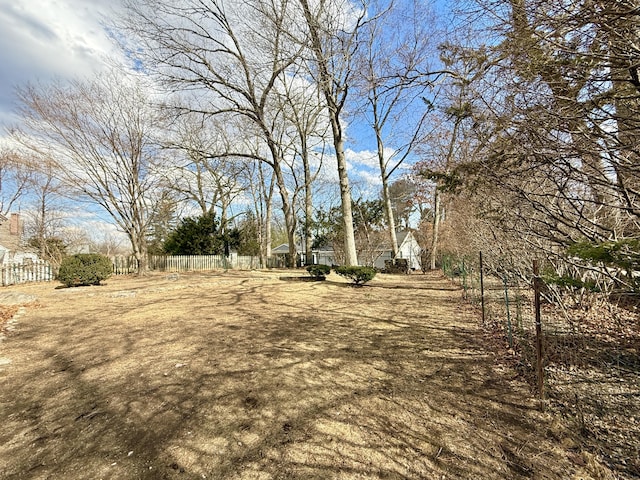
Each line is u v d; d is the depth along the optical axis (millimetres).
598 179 2562
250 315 6270
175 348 4207
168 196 21844
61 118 13352
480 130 3633
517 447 2037
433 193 18453
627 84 2318
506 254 5160
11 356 3996
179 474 1869
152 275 15945
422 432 2234
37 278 13219
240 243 24391
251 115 15266
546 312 5398
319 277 13000
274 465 1928
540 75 2531
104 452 2098
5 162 16266
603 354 3402
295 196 25062
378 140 19156
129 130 14867
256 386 3021
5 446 2188
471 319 5617
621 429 2146
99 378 3295
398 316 6062
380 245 24031
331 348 4125
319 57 10258
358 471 1856
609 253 2102
